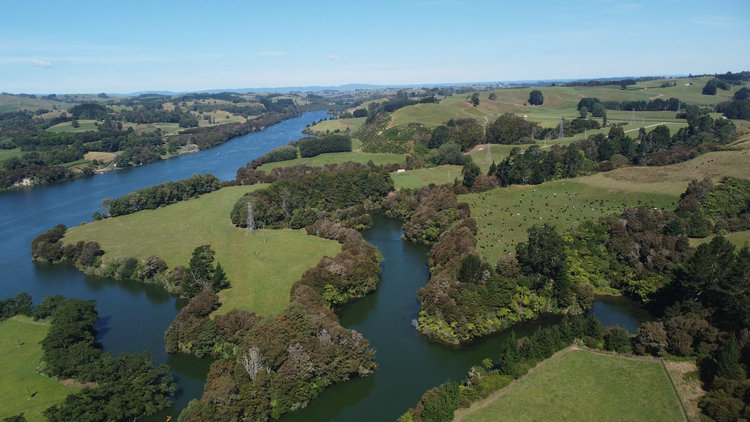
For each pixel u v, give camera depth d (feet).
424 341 345.92
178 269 456.04
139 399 267.59
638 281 384.06
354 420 265.13
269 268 450.30
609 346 296.92
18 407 266.16
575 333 308.40
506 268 380.78
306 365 281.33
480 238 479.00
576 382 265.95
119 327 384.88
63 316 338.54
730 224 428.56
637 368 274.57
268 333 292.40
